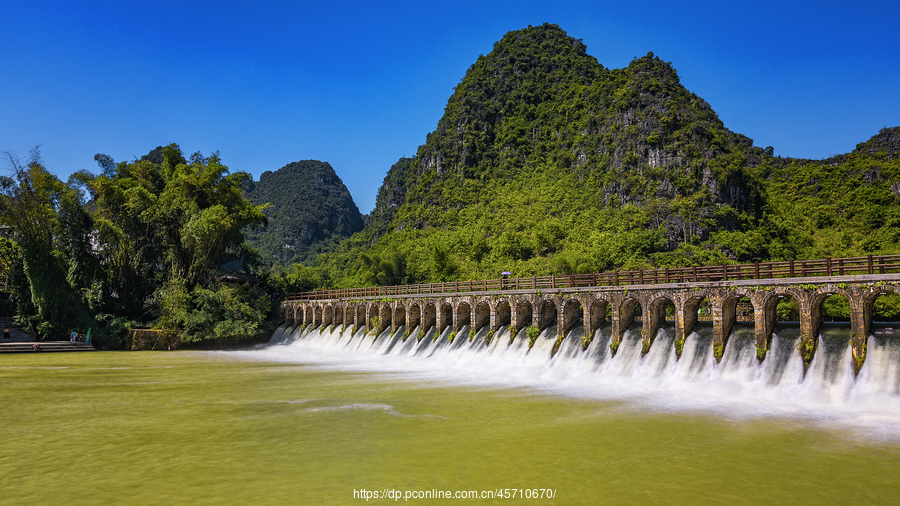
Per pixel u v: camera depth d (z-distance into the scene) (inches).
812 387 1250.0
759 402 1289.4
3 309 3041.3
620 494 757.3
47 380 1771.7
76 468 867.4
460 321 2277.3
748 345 1408.7
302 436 1058.1
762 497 746.2
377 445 995.3
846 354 1234.0
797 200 5403.5
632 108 6235.2
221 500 733.3
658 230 4525.1
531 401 1378.0
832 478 812.6
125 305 3176.7
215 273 3400.6
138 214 3198.8
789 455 916.0
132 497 743.7
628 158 5708.7
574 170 6781.5
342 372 1987.0
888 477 814.5
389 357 2445.9
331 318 3171.8
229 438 1043.9
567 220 5531.5
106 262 3181.6
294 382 1732.3
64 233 2962.6
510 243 5059.1
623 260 4266.7
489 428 1110.4
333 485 792.3
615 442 1002.7
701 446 971.9
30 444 1002.1
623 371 1626.5
